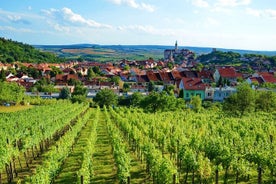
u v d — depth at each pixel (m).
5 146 32.69
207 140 34.91
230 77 143.25
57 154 31.62
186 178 28.69
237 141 35.91
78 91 112.12
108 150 41.03
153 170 27.84
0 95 81.44
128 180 26.94
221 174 30.50
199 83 104.06
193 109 79.19
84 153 31.00
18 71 184.88
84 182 26.33
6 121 55.41
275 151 29.77
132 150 40.88
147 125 47.44
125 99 97.19
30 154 40.38
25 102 92.94
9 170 31.52
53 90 121.81
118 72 196.38
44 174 25.39
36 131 41.28
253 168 30.02
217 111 75.56
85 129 58.00
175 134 39.19
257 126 48.53
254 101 67.31
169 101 75.81
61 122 53.69
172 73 144.75
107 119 62.44
